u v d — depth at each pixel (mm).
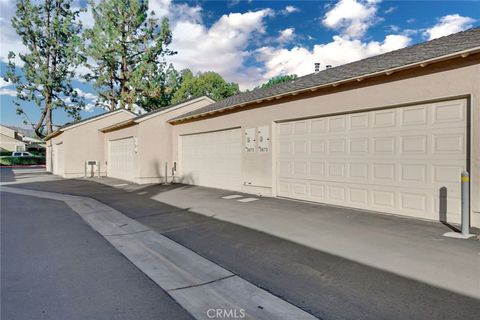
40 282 3830
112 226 6859
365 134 7402
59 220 7523
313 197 8711
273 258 4508
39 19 32781
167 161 15367
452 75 5840
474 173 5598
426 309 2953
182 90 41125
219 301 3334
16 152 43125
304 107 8781
